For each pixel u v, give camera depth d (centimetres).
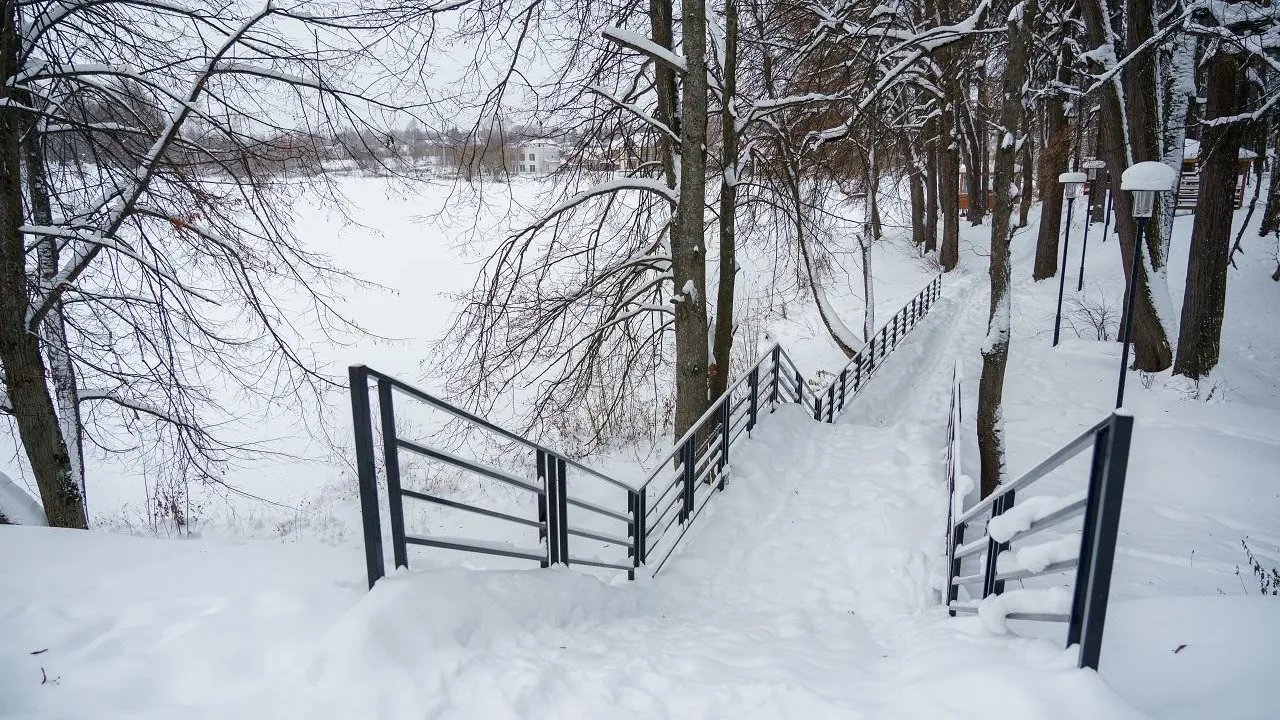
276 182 845
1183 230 2452
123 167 745
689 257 809
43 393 702
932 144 2741
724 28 1001
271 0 720
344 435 1255
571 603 413
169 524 968
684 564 609
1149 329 1270
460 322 982
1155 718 245
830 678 328
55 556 352
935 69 1712
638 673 315
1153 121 1203
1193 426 998
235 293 856
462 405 998
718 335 997
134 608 295
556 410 1043
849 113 1282
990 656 299
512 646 329
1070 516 285
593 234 986
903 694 286
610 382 1057
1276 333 1570
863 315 2150
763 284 2131
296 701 242
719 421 759
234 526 955
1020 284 2412
